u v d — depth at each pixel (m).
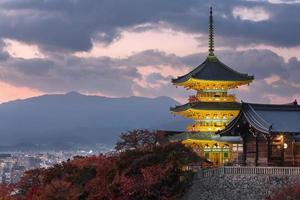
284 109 88.44
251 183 76.88
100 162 106.00
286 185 73.69
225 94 120.94
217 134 94.38
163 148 93.56
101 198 91.94
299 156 84.19
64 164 115.62
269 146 85.50
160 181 87.38
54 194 101.38
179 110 122.56
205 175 83.44
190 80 119.12
